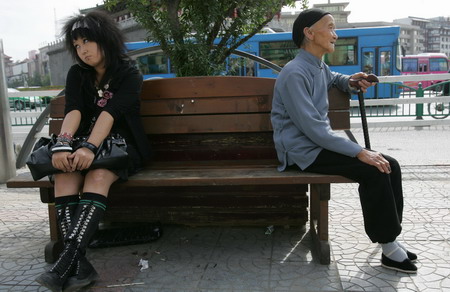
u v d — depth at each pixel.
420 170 5.03
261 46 15.06
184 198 3.16
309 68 2.59
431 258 2.57
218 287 2.31
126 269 2.58
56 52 45.06
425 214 3.38
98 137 2.35
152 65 15.05
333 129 2.86
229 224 3.14
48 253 2.69
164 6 3.84
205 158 3.07
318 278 2.37
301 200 3.05
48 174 2.32
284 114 2.62
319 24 2.54
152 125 3.05
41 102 9.31
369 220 2.36
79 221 2.21
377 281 2.31
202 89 2.98
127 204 3.22
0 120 4.92
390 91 11.94
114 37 2.55
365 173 2.32
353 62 15.45
